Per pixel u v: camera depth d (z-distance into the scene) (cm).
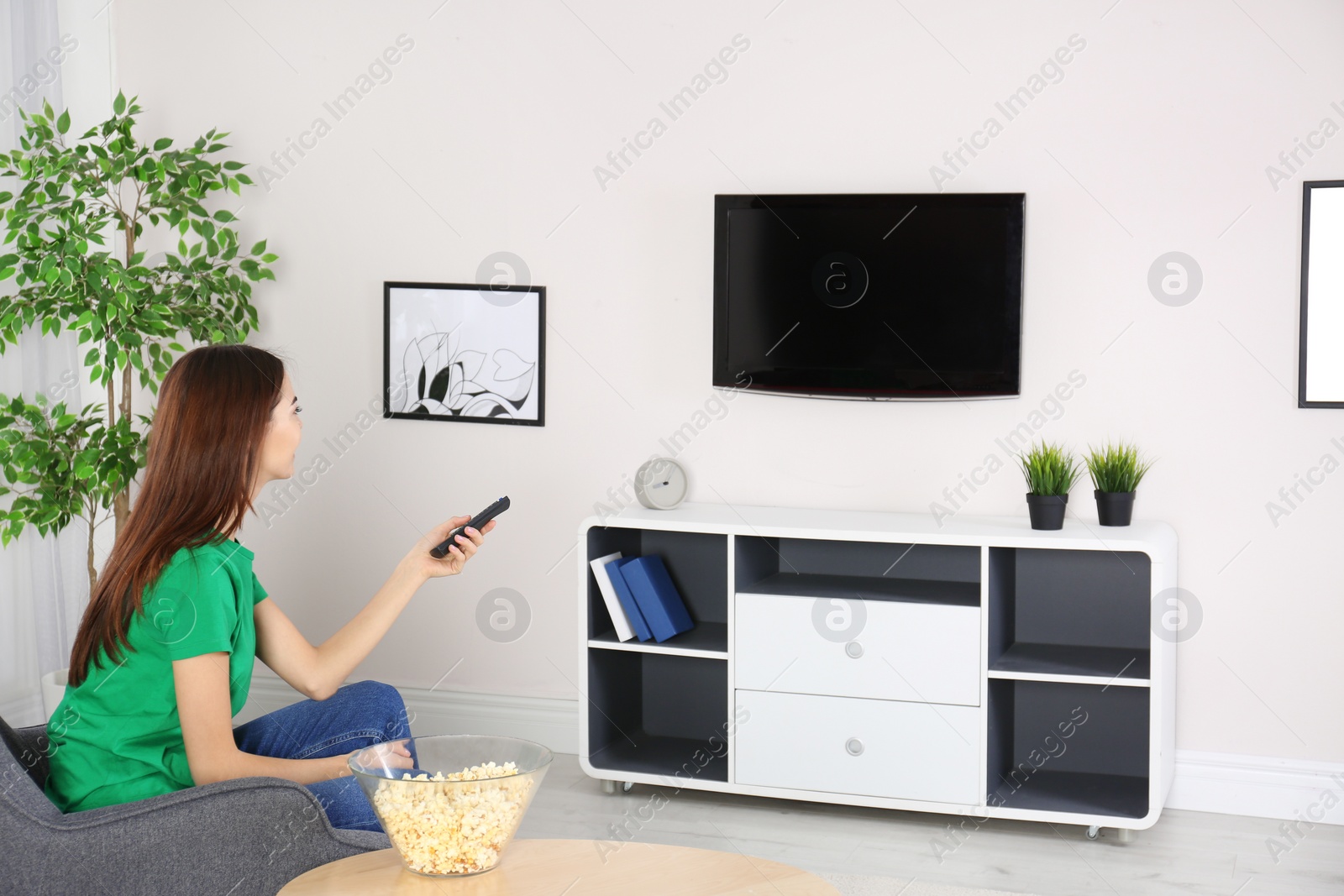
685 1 345
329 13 374
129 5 390
